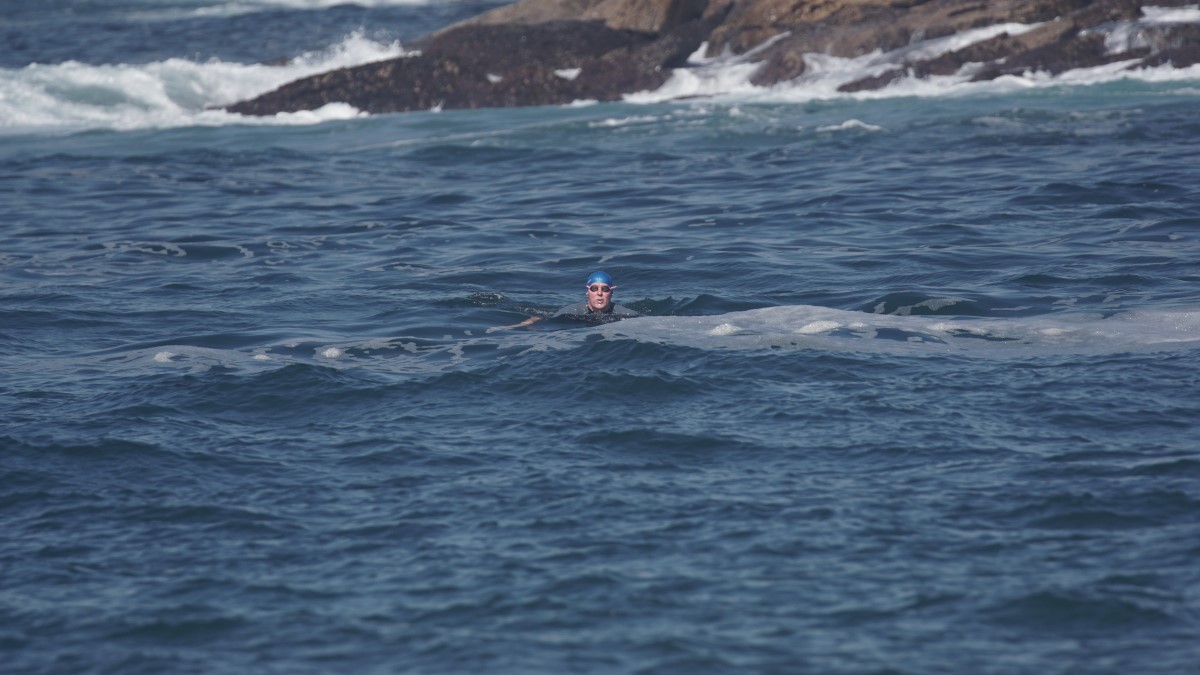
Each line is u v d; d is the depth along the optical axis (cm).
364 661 2517
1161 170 7794
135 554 3036
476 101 12038
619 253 6481
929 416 3819
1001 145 8950
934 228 6769
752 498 3253
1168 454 3466
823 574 2830
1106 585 2741
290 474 3516
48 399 4206
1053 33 11594
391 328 5112
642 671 2453
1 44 18050
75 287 5984
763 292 5584
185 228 7450
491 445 3700
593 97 12031
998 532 3019
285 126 11450
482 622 2656
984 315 5062
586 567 2884
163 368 4553
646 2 12962
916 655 2492
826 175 8369
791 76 11906
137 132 11312
